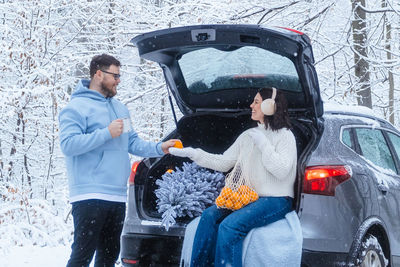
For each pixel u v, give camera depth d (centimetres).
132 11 1024
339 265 366
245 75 430
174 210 395
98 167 386
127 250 408
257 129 382
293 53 367
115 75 406
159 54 427
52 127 984
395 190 448
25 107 959
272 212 356
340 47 1018
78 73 1141
